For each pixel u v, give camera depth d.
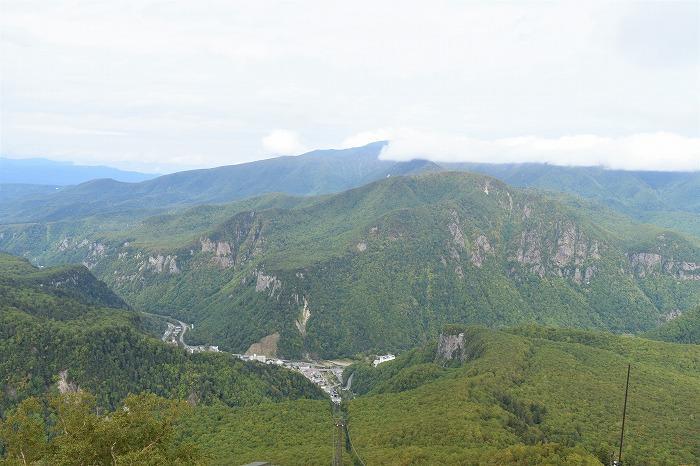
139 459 91.00
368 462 153.25
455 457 145.62
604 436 166.88
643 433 169.50
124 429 99.38
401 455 152.62
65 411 106.25
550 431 173.38
